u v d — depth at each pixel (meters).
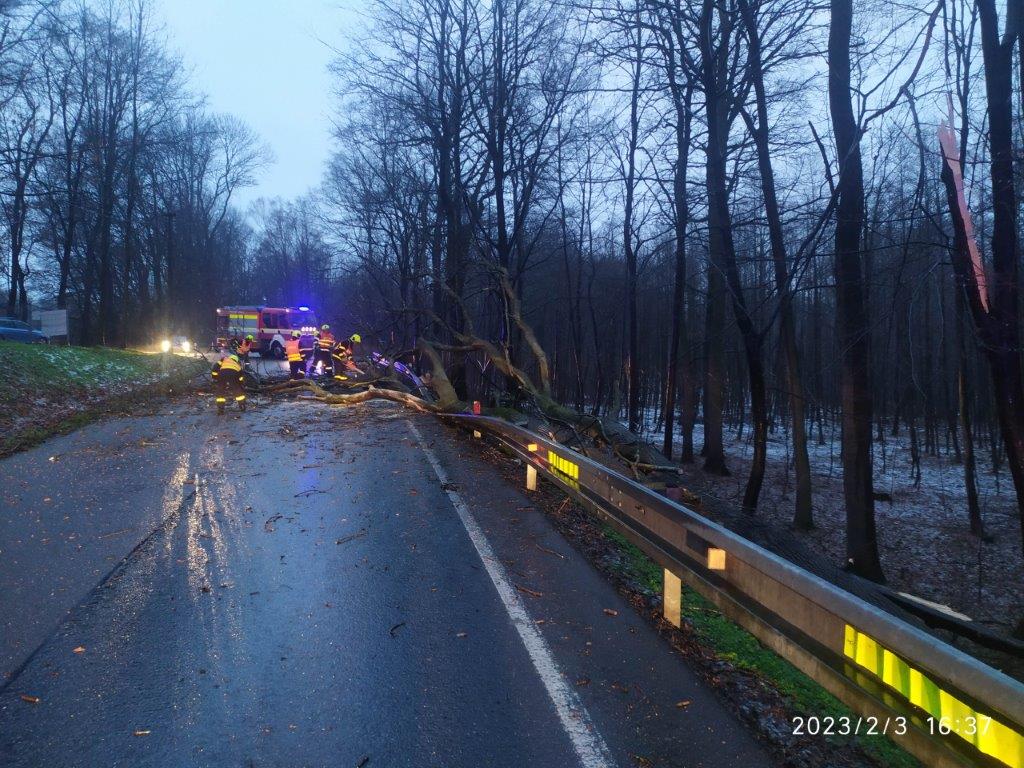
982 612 12.15
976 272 9.85
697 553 4.40
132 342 47.06
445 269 21.84
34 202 37.31
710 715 3.61
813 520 17.70
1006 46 9.37
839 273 12.31
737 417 39.66
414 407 17.64
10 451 10.34
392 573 5.69
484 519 7.53
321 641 4.39
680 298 21.08
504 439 11.19
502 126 20.78
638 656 4.29
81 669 3.96
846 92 11.62
